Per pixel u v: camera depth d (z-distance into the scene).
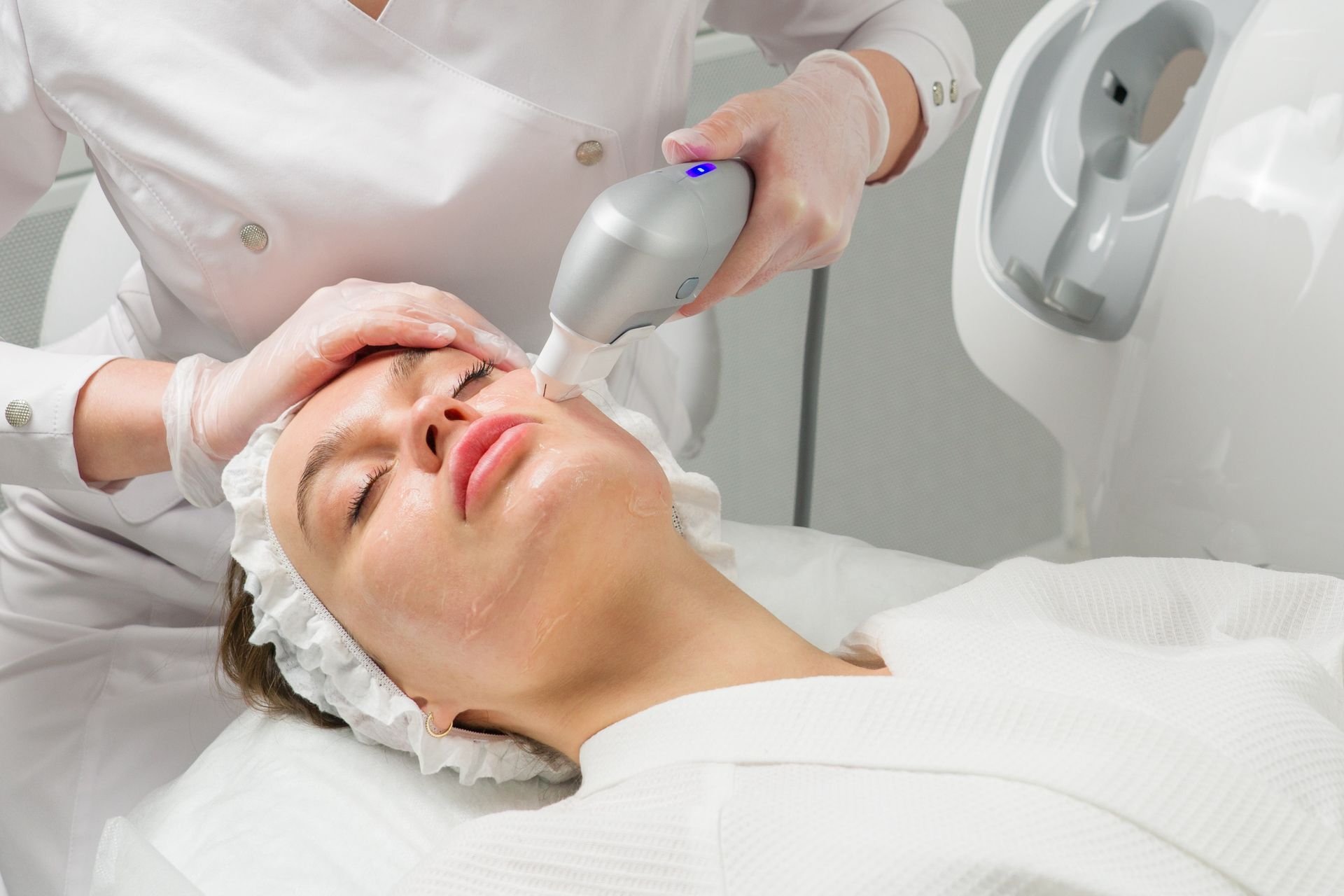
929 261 1.81
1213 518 0.99
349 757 0.99
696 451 1.52
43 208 1.58
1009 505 1.79
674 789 0.75
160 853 0.88
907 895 0.63
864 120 0.93
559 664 0.85
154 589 1.19
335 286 0.93
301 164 0.88
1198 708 0.72
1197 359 0.97
